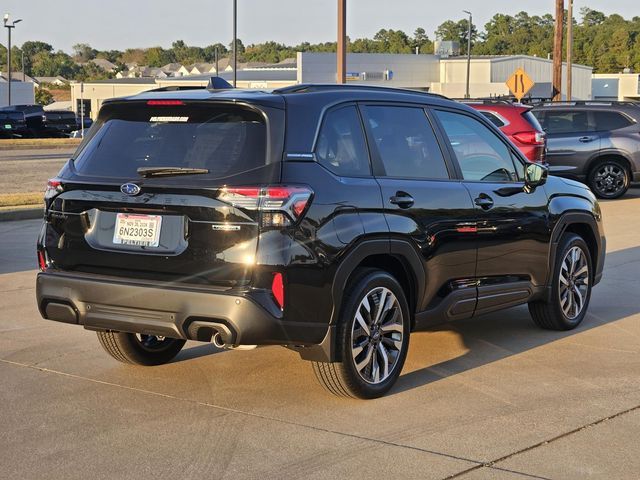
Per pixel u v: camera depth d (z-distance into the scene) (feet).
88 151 18.70
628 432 17.17
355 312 18.13
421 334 24.58
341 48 75.46
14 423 17.52
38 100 397.19
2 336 24.00
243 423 17.57
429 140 20.71
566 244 24.35
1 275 32.35
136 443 16.52
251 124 17.46
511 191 22.43
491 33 611.06
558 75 113.09
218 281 16.97
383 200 18.79
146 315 17.40
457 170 21.17
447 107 21.52
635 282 31.86
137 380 20.29
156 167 17.74
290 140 17.39
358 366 18.42
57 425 17.42
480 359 22.16
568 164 60.90
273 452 16.11
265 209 16.70
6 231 43.19
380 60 212.64
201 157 17.44
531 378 20.61
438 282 20.31
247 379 20.38
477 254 21.29
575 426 17.47
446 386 19.97
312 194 17.24
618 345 23.56
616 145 59.93
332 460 15.76
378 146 19.30
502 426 17.46
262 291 16.78
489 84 223.10
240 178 16.90
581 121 61.05
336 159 18.26
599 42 499.10
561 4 112.27
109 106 18.74
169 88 19.75
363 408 18.44
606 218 50.03
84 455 15.96
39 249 18.98
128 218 17.78
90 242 18.13
